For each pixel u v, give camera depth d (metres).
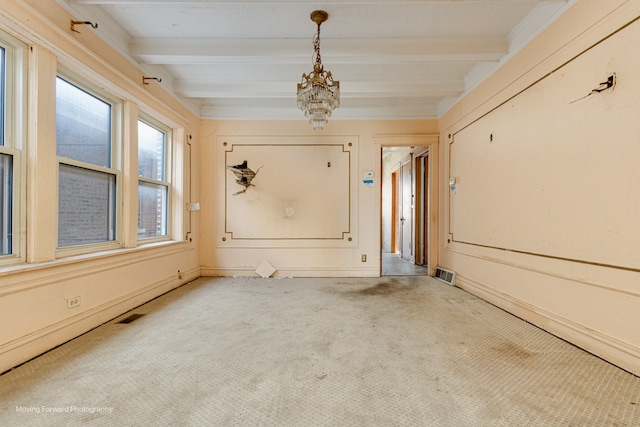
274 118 3.91
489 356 1.67
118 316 2.31
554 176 1.96
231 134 3.91
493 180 2.65
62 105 1.95
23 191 1.64
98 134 2.28
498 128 2.58
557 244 1.93
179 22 2.25
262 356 1.67
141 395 1.29
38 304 1.65
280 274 3.89
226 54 2.49
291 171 3.92
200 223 3.87
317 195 3.91
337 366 1.55
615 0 1.55
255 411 1.19
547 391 1.33
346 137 3.92
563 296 1.90
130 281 2.47
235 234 3.90
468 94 3.10
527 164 2.22
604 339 1.62
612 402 1.25
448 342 1.85
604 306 1.62
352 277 3.85
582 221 1.75
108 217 2.35
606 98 1.60
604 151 1.62
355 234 3.91
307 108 2.17
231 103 3.82
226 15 2.16
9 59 1.61
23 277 1.56
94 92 2.21
